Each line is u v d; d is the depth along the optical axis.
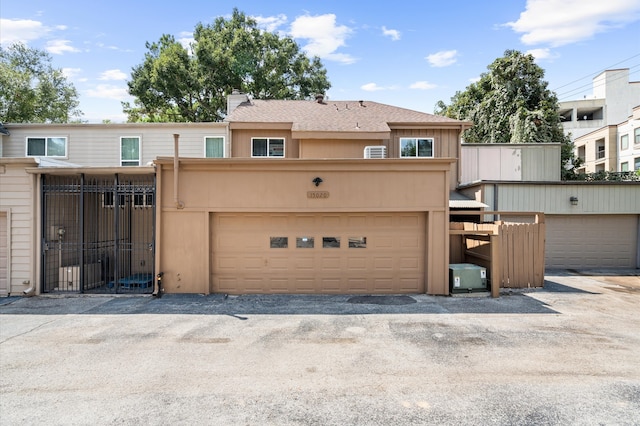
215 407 4.09
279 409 4.05
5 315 7.72
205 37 29.62
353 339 6.26
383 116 15.73
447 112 32.44
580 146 41.69
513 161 16.39
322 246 9.76
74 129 15.30
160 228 9.45
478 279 9.55
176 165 9.25
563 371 5.02
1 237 9.67
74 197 10.86
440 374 4.91
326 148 14.19
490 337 6.35
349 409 4.05
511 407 4.08
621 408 4.07
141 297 9.26
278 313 7.87
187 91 27.67
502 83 26.00
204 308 8.27
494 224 10.22
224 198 9.53
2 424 3.75
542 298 9.24
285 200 9.59
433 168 9.58
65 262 10.40
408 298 9.23
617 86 43.59
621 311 8.05
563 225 14.05
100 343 6.07
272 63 30.11
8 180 9.56
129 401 4.22
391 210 9.59
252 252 9.73
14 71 27.55
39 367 5.14
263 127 14.57
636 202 13.77
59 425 3.75
